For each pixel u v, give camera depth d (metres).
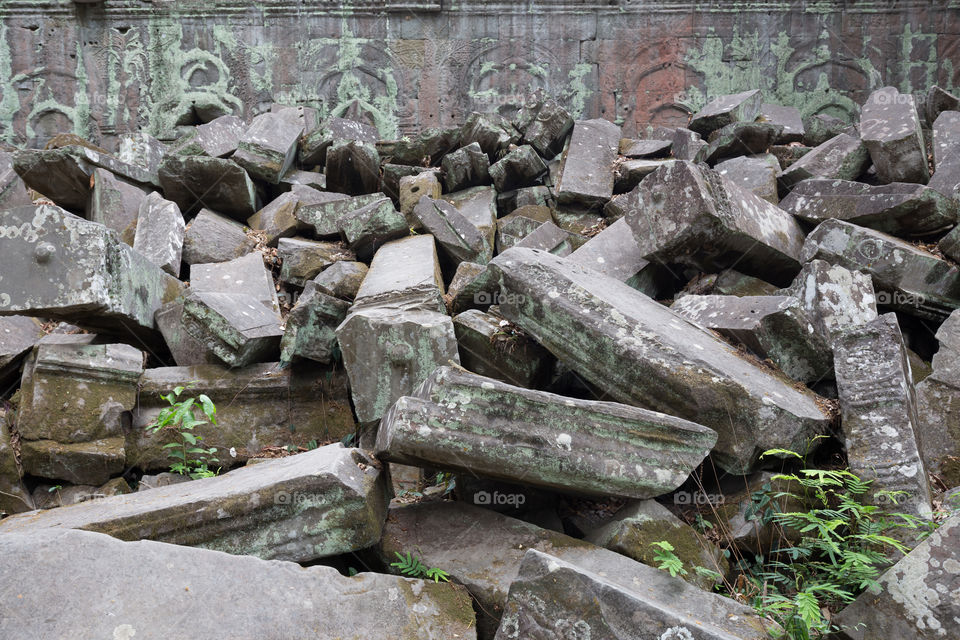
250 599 3.14
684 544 3.97
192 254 6.98
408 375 4.82
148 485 4.84
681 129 8.91
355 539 3.65
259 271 6.61
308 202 7.95
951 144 7.39
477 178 8.50
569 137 9.01
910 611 3.32
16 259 4.76
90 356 5.13
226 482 4.02
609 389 4.59
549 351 5.16
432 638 3.33
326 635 3.17
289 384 5.41
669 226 5.71
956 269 5.89
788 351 5.00
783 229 6.25
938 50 11.44
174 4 11.64
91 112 11.59
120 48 11.65
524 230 7.75
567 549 3.84
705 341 4.93
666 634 3.06
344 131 9.30
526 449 3.82
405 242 6.72
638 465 3.94
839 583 3.81
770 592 4.00
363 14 11.71
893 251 5.80
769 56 11.62
